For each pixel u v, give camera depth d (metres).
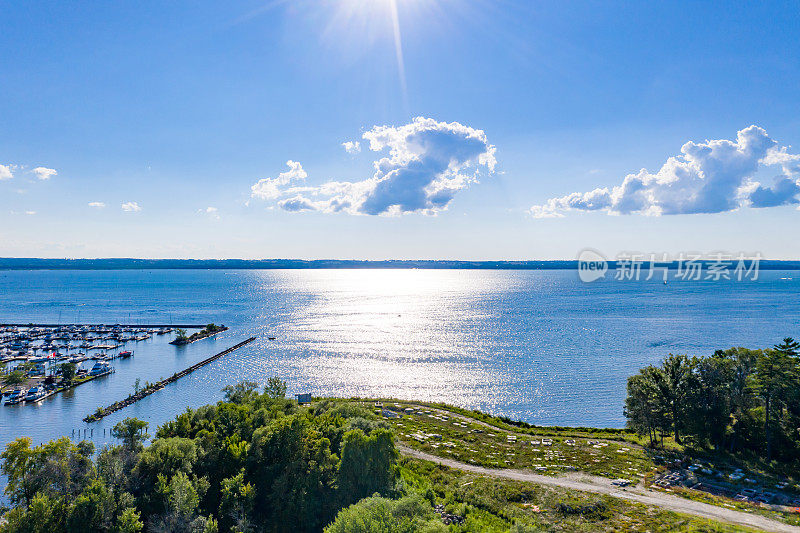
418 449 101.69
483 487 78.38
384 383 193.00
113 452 71.56
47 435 137.25
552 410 161.75
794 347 95.69
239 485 66.75
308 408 113.94
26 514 57.28
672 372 107.56
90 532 57.41
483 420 130.88
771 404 101.50
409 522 52.16
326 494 69.00
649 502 73.38
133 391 183.00
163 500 63.78
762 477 84.88
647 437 114.25
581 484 81.88
